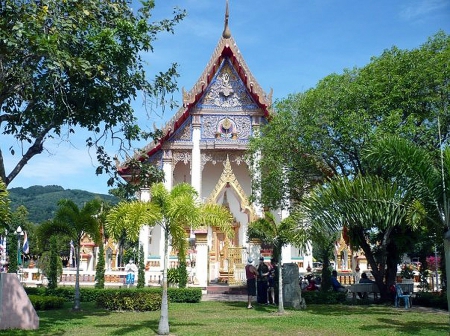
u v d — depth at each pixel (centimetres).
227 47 3353
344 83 1958
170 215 1214
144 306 1741
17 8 1216
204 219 1259
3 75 1330
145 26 1428
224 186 3089
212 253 3033
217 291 2491
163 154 3316
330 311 1728
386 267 2169
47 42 1178
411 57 1880
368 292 2214
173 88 1567
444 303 1850
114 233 1215
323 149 1959
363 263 3048
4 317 1239
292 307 1839
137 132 1588
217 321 1420
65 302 2069
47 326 1327
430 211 1234
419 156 1206
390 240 2077
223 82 3400
